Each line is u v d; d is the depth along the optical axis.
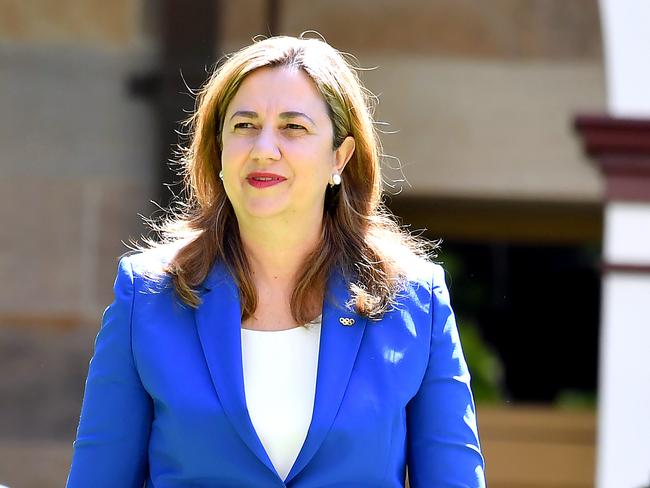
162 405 7.87
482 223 20.50
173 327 8.09
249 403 7.92
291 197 8.16
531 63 19.11
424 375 8.23
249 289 8.31
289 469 7.80
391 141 19.41
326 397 7.82
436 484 7.97
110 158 17.20
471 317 20.67
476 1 19.08
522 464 19.94
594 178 19.22
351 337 8.11
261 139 8.02
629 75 17.53
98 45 17.25
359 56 19.12
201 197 8.75
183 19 17.22
